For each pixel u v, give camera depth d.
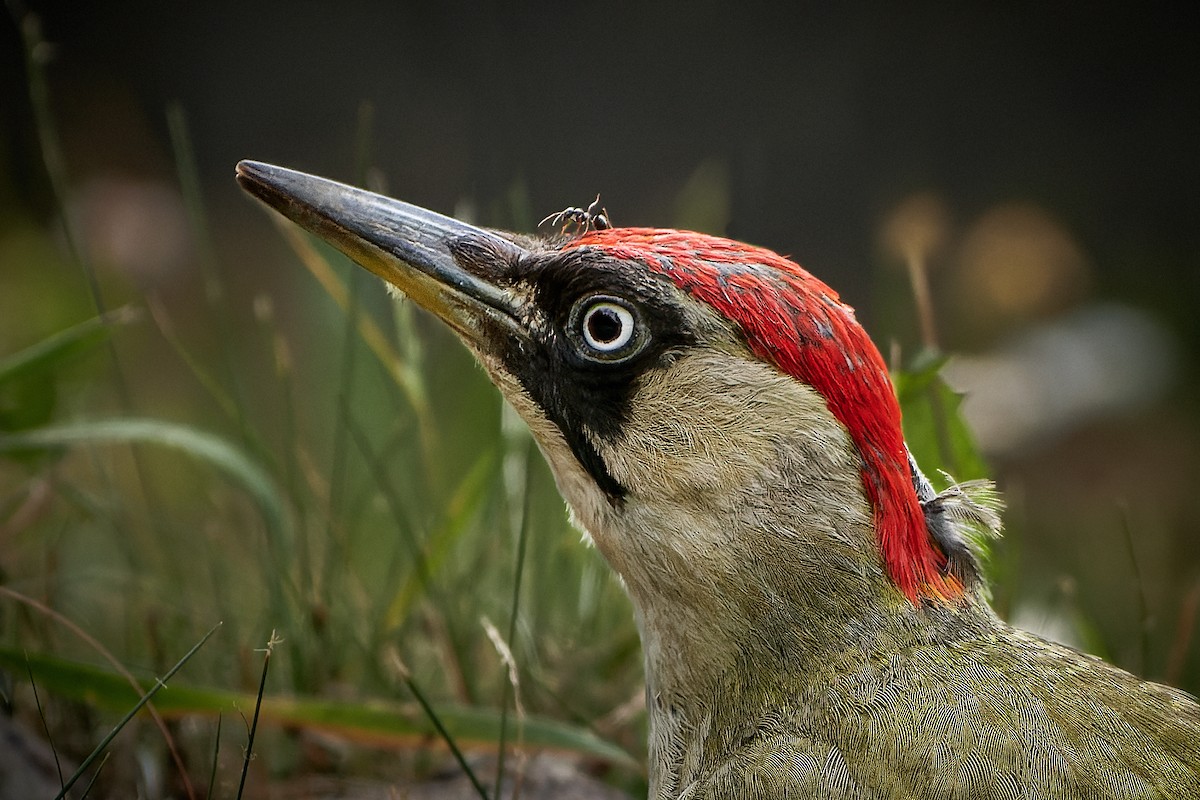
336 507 9.52
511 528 9.20
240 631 8.87
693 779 6.31
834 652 6.05
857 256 25.97
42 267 13.79
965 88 27.58
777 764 5.78
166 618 8.66
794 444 6.00
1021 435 16.44
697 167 26.98
